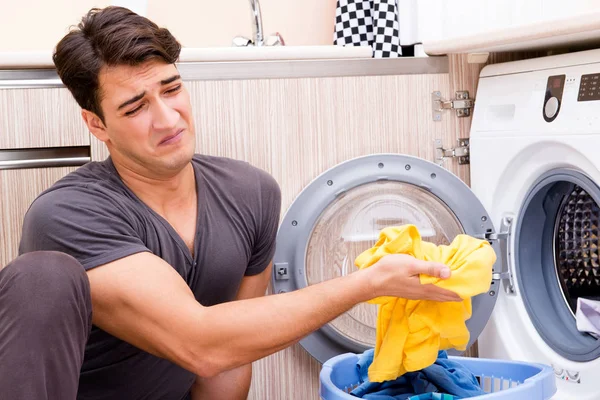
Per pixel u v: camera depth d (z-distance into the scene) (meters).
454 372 1.39
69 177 1.38
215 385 1.63
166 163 1.30
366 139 1.88
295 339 1.18
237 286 1.50
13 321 0.97
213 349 1.17
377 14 2.31
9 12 2.55
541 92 1.69
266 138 1.84
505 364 1.50
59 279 1.01
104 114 1.29
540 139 1.67
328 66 1.85
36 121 1.75
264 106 1.83
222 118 1.81
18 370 0.94
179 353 1.17
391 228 1.29
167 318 1.15
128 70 1.24
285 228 1.81
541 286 1.79
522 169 1.78
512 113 1.83
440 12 2.29
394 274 1.16
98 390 1.39
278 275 1.81
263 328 1.16
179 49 1.33
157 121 1.27
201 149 1.81
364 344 1.81
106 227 1.25
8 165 1.75
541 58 1.70
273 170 1.84
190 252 1.40
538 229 1.80
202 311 1.16
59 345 0.99
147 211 1.36
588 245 1.72
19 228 1.76
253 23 2.24
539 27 1.57
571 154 1.61
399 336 1.26
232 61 1.81
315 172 1.86
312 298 1.17
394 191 1.85
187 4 2.62
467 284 1.17
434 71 1.91
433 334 1.25
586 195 1.69
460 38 1.78
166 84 1.27
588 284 1.73
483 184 1.88
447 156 1.93
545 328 1.73
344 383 1.47
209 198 1.45
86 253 1.21
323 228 1.83
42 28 2.57
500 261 1.83
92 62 1.25
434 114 1.92
